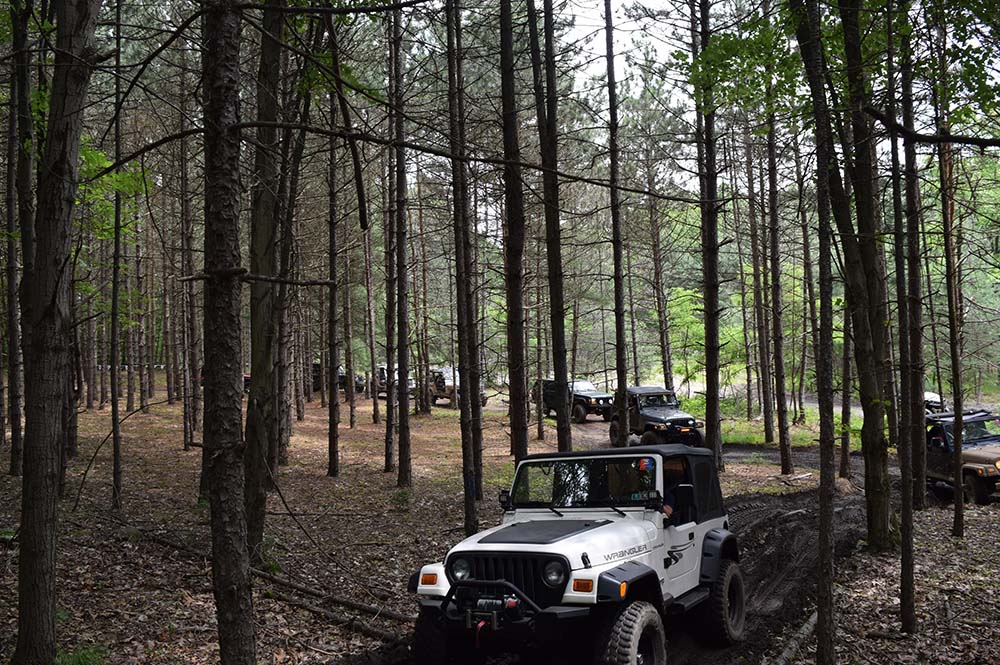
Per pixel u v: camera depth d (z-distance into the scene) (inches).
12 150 425.7
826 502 233.8
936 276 1090.1
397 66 581.9
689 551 280.5
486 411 1535.4
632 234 1120.8
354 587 338.3
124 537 392.8
